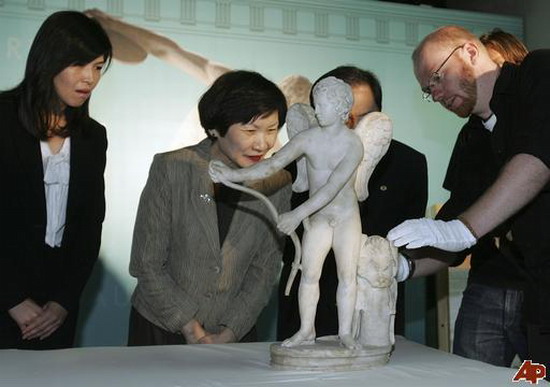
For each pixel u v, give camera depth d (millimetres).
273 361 2592
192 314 3342
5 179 3428
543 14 5094
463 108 3334
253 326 3535
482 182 3574
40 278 3506
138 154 4676
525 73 2971
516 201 2783
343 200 2682
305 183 2812
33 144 3447
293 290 3736
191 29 4727
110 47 3494
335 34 4918
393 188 3725
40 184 3459
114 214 4648
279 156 2633
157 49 4684
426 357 2779
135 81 4664
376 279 2697
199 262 3363
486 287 3689
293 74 4859
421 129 5051
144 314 3424
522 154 2807
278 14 4832
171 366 2586
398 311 3922
